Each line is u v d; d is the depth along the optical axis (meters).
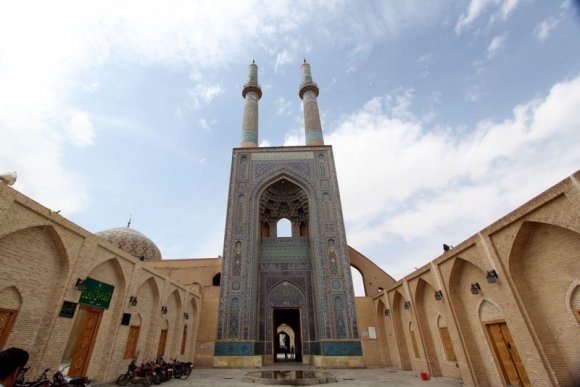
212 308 12.69
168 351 9.66
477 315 6.32
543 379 4.59
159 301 8.84
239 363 10.80
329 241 13.00
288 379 7.48
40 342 4.91
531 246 4.95
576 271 4.27
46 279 5.13
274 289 13.01
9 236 4.48
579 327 4.25
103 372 6.51
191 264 16.03
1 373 1.51
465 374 6.41
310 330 12.26
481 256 5.78
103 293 6.57
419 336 8.60
